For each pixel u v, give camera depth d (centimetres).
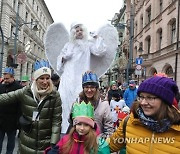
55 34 573
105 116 376
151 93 240
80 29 547
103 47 532
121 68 3238
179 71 2050
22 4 4375
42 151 352
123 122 270
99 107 377
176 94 270
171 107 245
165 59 2386
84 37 549
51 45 575
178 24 2059
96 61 553
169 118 240
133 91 929
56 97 360
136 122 253
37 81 356
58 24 571
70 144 286
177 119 240
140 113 249
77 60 539
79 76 534
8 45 3641
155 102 240
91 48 541
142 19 3444
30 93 360
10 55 3694
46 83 355
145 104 243
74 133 289
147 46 3083
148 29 2981
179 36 2106
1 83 602
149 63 2788
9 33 3759
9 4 3700
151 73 2822
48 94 354
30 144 354
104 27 547
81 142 285
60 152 289
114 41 546
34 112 353
